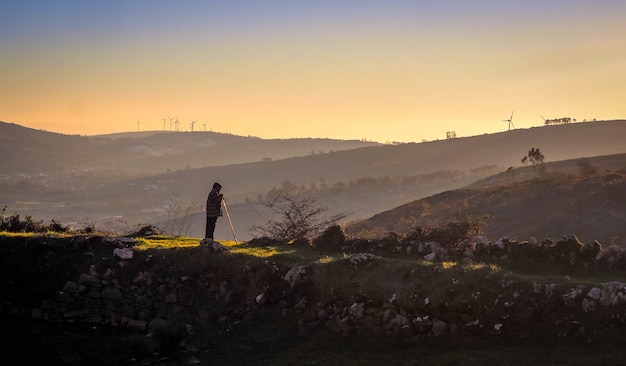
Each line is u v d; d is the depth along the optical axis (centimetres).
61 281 1978
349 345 1602
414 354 1517
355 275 1795
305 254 2058
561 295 1548
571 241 1848
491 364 1409
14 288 2002
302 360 1550
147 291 1906
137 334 1795
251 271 1905
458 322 1568
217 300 1870
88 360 1655
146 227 2444
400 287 1695
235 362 1590
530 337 1498
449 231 2069
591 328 1462
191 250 2005
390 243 2072
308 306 1756
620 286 1516
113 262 1988
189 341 1738
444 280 1684
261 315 1780
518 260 1862
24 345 1747
